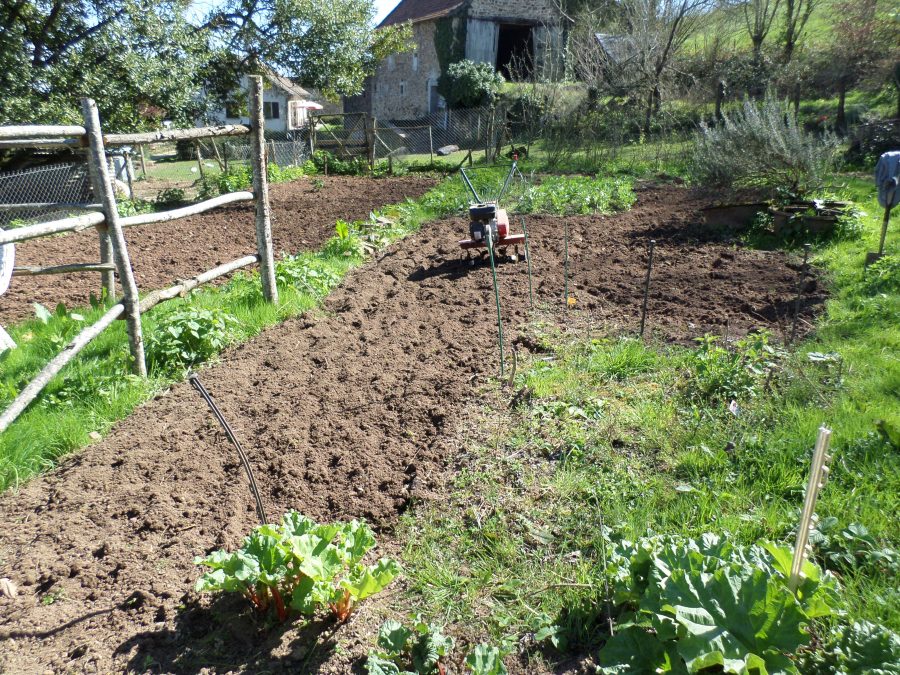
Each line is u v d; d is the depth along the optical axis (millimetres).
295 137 24656
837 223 9117
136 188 20766
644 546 2826
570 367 5215
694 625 2324
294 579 2844
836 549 3090
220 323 5781
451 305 6969
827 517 3281
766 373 4840
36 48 15398
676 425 4262
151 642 2799
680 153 18406
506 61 33781
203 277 5898
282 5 19234
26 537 3441
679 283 7582
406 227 11125
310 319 6496
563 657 2703
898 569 2914
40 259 9828
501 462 4008
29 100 13914
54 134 4426
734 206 10219
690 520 3375
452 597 3021
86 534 3453
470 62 27828
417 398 4824
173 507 3635
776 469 3721
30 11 14859
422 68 33281
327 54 20531
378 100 38031
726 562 2633
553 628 2795
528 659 2697
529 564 3197
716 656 2193
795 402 4441
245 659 2725
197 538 3404
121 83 15656
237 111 22016
